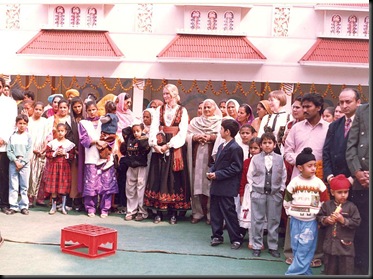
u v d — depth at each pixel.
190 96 12.84
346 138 4.79
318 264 5.00
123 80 12.55
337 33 10.80
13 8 11.23
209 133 6.73
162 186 6.55
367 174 4.52
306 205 4.63
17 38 11.26
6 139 6.90
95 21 11.11
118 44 11.11
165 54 10.72
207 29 10.95
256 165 5.32
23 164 6.86
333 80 10.82
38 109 7.45
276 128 5.92
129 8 11.05
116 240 5.13
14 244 5.35
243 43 10.84
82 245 5.29
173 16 10.98
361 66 10.51
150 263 4.82
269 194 5.27
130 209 6.81
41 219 6.59
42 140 7.43
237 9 10.86
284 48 10.86
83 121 6.89
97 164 6.84
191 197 6.82
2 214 6.81
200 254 5.20
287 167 5.54
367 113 4.56
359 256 4.70
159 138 6.54
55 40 11.06
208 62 10.66
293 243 4.67
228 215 5.50
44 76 12.16
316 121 5.17
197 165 6.66
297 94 12.10
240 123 7.08
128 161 6.71
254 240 5.27
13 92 7.88
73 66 11.18
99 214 7.09
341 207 4.46
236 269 4.74
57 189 6.91
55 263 4.72
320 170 5.11
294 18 10.81
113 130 6.93
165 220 6.84
